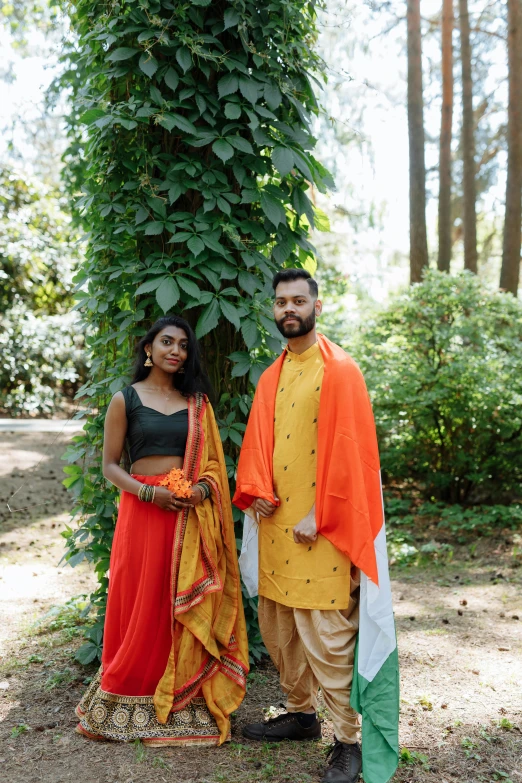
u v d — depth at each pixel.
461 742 2.83
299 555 2.62
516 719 3.04
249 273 3.41
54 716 2.98
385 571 2.52
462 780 2.56
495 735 2.89
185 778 2.50
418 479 7.79
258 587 2.83
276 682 3.40
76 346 13.77
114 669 2.75
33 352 12.98
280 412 2.75
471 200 10.51
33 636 3.94
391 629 2.46
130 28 3.23
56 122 15.09
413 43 9.52
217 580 2.80
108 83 3.61
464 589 4.98
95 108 3.43
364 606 2.47
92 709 2.78
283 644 2.74
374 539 2.51
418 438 7.25
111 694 2.76
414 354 7.15
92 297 3.53
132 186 3.35
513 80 9.37
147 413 2.83
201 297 3.22
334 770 2.49
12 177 13.31
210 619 2.79
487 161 15.55
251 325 3.32
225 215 3.43
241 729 2.92
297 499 2.64
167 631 2.74
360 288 15.55
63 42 4.58
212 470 2.90
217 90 3.45
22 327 12.91
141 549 2.76
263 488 2.69
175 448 2.83
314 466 2.63
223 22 3.39
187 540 2.75
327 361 2.63
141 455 2.83
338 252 15.98
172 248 3.44
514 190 9.45
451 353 7.01
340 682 2.53
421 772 2.61
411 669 3.58
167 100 3.38
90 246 3.65
